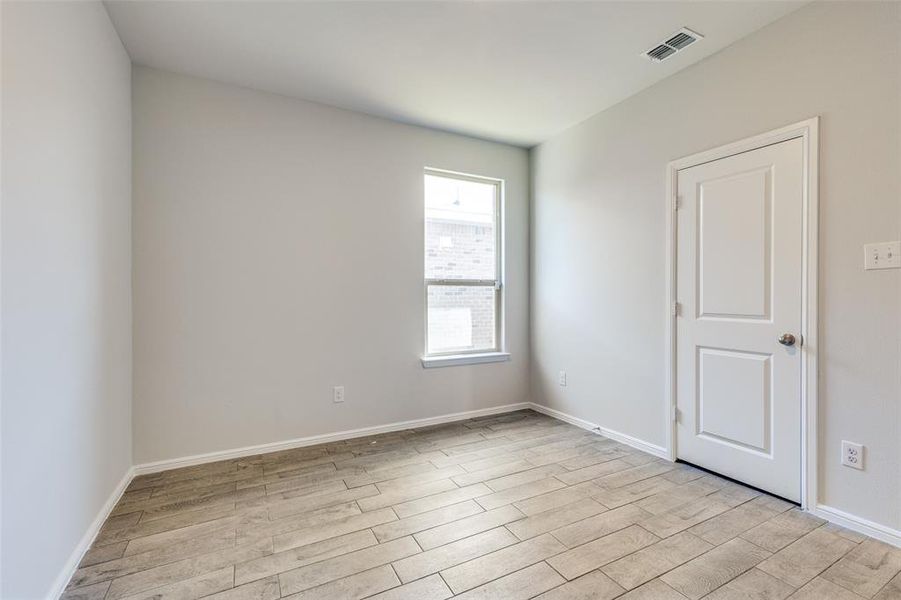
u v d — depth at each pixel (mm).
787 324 2166
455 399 3717
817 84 2039
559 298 3727
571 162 3578
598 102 3121
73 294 1692
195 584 1575
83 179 1800
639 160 2973
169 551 1781
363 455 2879
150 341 2590
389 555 1755
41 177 1437
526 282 4094
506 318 4008
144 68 2580
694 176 2611
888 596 1510
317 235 3102
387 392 3391
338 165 3178
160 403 2615
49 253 1490
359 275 3264
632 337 3041
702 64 2549
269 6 2051
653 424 2891
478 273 3928
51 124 1508
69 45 1656
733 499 2223
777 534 1896
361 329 3275
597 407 3350
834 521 1981
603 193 3273
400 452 2936
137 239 2555
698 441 2623
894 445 1810
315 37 2311
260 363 2910
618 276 3152
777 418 2215
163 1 2008
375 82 2807
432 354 3680
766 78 2238
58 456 1551
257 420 2902
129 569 1662
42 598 1416
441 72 2688
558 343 3744
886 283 1831
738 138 2371
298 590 1545
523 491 2336
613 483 2430
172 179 2648
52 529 1495
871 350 1876
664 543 1833
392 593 1528
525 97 3035
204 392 2738
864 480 1895
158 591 1538
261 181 2906
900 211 1792
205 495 2287
